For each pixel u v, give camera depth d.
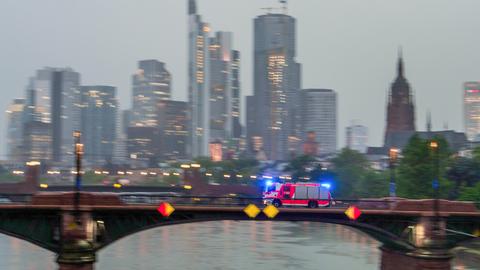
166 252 127.69
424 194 163.75
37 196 72.06
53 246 71.44
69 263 70.00
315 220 78.56
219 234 169.75
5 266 109.25
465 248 130.62
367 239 155.88
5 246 139.00
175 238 157.38
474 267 109.38
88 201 73.31
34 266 109.44
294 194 93.44
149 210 75.19
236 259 117.94
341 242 148.75
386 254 93.50
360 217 80.75
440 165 190.62
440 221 82.06
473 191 158.12
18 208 70.44
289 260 117.25
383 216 81.19
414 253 82.00
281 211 77.56
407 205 82.31
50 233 71.75
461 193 174.12
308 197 93.44
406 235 81.94
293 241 150.75
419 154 166.75
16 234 70.88
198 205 78.31
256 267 108.44
